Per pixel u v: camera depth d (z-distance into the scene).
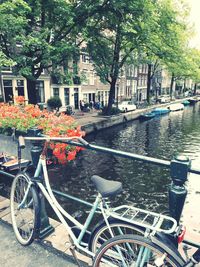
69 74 13.54
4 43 11.82
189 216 8.05
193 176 11.39
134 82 43.56
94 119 22.42
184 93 65.25
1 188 7.73
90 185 10.05
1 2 10.08
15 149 3.07
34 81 13.33
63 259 2.28
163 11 17.56
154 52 19.33
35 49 11.80
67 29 13.77
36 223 2.26
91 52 19.08
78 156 13.90
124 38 19.70
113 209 1.71
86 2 12.71
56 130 3.03
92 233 1.81
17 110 3.78
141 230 1.57
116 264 1.77
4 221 2.81
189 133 22.70
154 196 9.72
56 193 2.71
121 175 11.80
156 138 20.61
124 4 13.05
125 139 20.02
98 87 33.19
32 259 2.28
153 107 36.22
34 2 11.12
